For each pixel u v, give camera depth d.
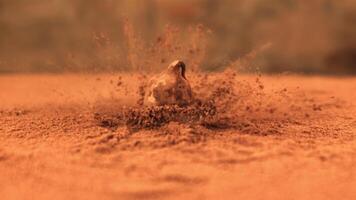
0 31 39.47
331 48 39.16
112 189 9.74
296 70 38.28
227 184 9.94
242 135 13.08
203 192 9.62
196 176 10.28
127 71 20.70
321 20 39.50
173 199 9.36
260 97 16.48
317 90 24.64
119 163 11.05
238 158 11.30
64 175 10.47
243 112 15.52
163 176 10.30
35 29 39.66
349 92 24.19
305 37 39.44
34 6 40.22
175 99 14.10
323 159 11.41
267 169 10.71
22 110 17.16
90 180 10.19
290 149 12.08
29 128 14.07
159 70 17.41
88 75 24.61
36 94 22.50
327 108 18.53
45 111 16.77
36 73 34.12
